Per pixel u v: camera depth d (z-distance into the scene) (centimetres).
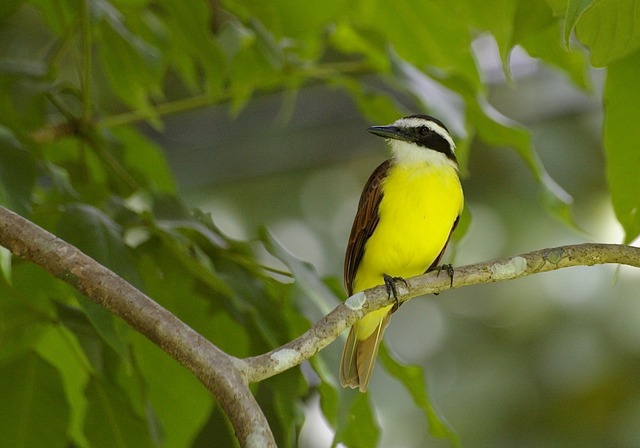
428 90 1160
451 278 814
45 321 825
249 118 1867
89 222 820
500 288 1784
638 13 738
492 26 1021
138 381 883
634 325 1667
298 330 918
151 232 914
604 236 1753
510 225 1750
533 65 1798
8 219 708
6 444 821
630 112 867
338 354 897
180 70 1218
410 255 1088
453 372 1748
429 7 1145
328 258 1836
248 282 896
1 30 1716
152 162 1238
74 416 962
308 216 1870
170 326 670
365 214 1103
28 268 886
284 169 1875
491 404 1670
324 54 1767
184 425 941
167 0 1055
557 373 1667
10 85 1088
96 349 824
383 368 977
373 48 1193
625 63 855
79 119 1096
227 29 1075
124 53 1141
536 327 1730
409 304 1853
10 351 823
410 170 1091
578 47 1116
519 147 1105
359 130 1875
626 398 1642
